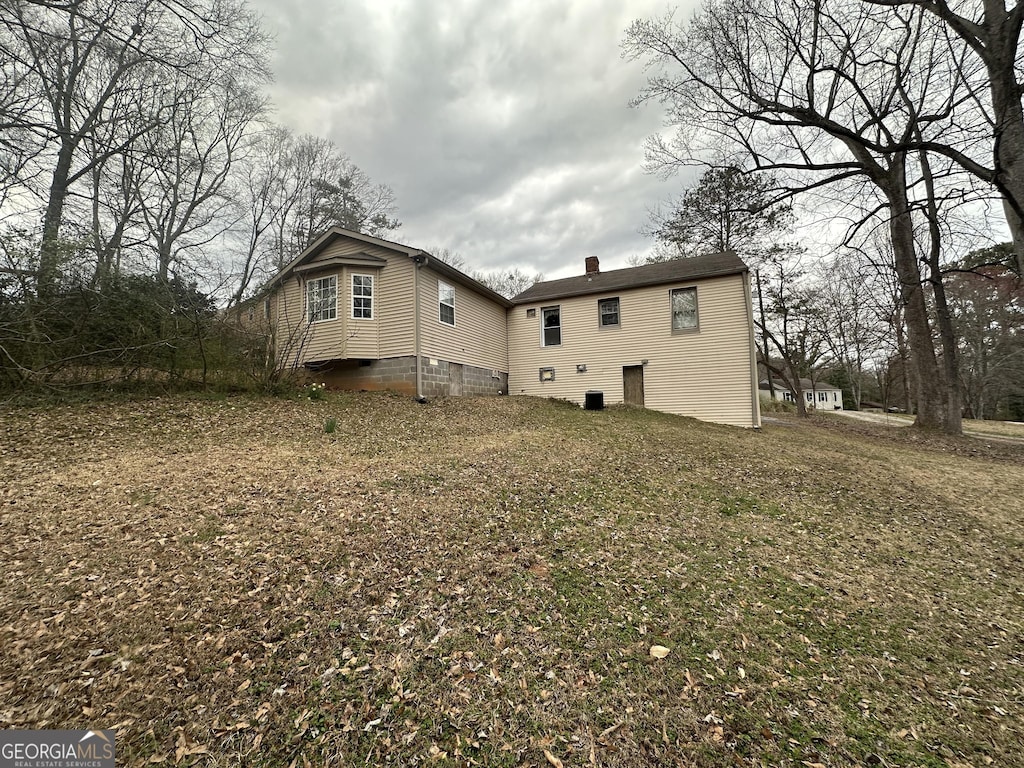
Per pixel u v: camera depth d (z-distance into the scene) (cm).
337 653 246
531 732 198
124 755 181
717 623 286
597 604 302
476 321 1499
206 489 481
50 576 306
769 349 2502
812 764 183
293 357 1236
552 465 645
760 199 1064
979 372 3034
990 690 232
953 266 1404
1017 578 369
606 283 1591
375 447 722
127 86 1267
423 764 181
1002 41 738
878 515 511
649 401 1431
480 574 336
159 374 929
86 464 544
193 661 234
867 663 252
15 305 775
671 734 198
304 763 180
